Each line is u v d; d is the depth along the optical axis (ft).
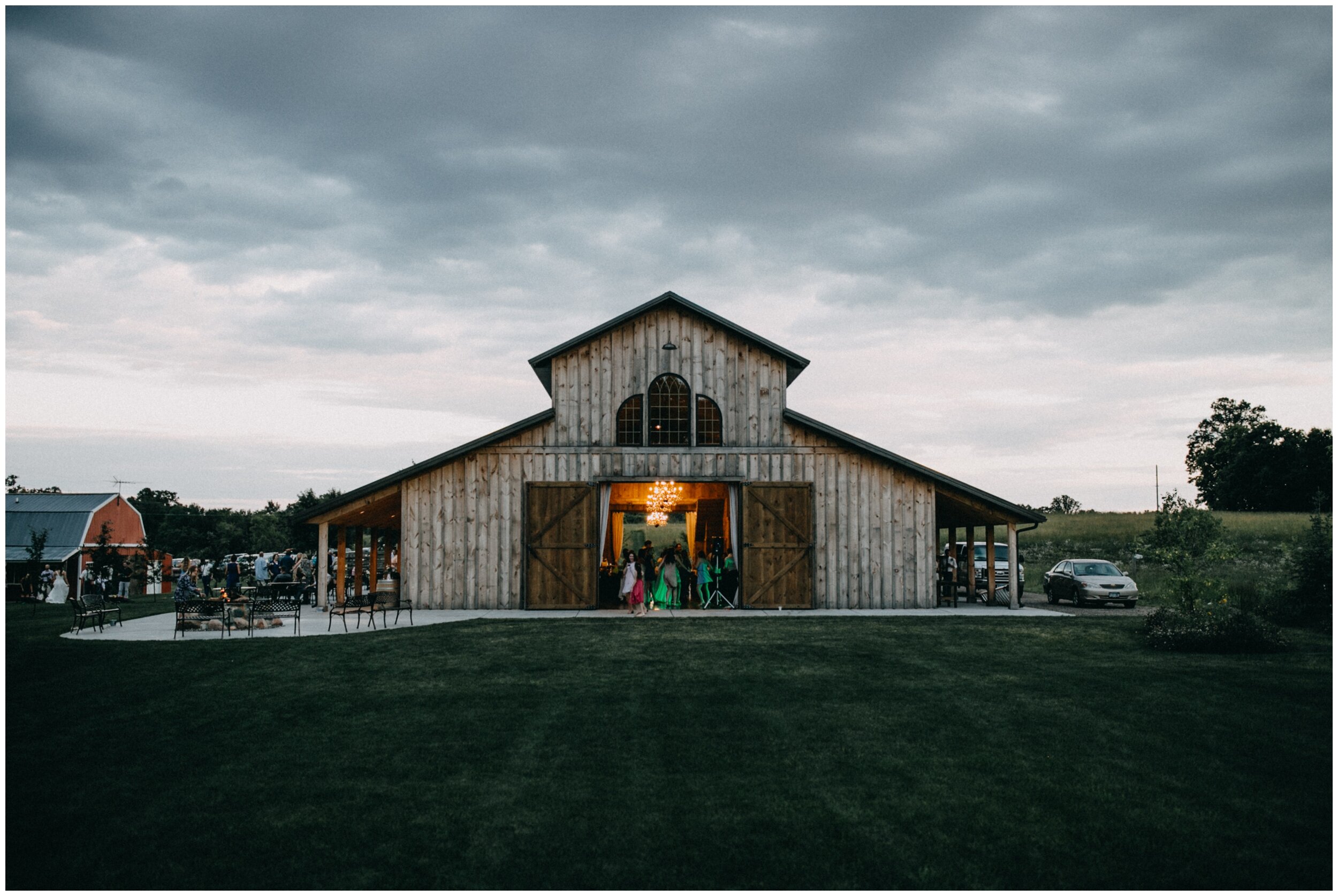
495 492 68.59
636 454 69.00
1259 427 246.06
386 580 76.18
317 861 19.24
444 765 26.20
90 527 154.61
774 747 27.96
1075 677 38.86
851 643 48.70
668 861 19.27
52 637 52.60
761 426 69.51
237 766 26.16
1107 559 132.87
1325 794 23.66
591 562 67.87
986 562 87.76
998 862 19.24
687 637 50.80
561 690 36.11
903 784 24.47
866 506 69.21
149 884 17.99
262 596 69.67
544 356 69.51
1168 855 19.66
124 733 29.73
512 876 18.45
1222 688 36.65
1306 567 61.05
